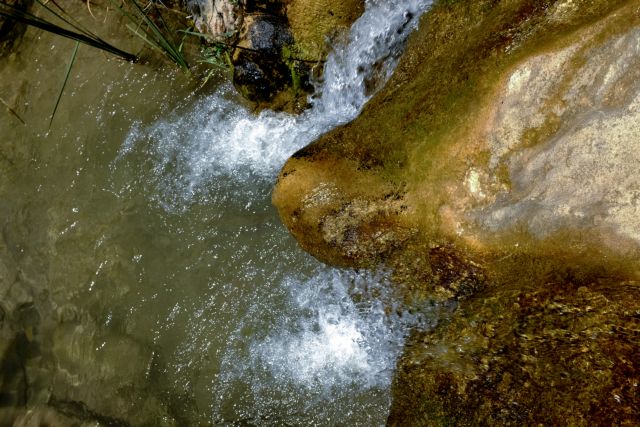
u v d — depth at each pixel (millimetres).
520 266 1393
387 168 1520
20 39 2215
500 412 1324
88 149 2035
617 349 1268
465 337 1427
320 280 1688
